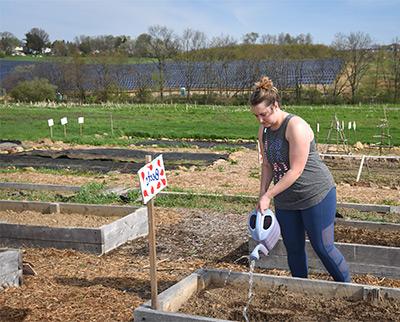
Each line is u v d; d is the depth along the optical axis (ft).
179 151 57.82
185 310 14.37
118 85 147.13
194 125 85.15
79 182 38.86
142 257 21.25
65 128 77.92
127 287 17.63
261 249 14.98
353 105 125.29
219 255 21.54
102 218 25.08
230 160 49.93
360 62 138.82
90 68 149.07
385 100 131.75
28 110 108.06
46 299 16.39
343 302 14.57
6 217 25.03
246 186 36.76
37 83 139.03
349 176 43.29
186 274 19.19
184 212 28.43
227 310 14.35
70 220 24.59
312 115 98.58
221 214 28.07
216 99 136.67
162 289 17.46
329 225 15.39
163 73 151.43
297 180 15.02
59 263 20.25
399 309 14.05
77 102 141.90
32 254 21.22
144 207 24.99
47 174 42.86
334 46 148.66
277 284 15.31
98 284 17.88
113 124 85.20
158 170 14.34
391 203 31.83
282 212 15.72
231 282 15.78
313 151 15.16
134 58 162.50
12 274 17.51
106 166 47.52
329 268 15.78
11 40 237.66
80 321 14.79
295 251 16.07
